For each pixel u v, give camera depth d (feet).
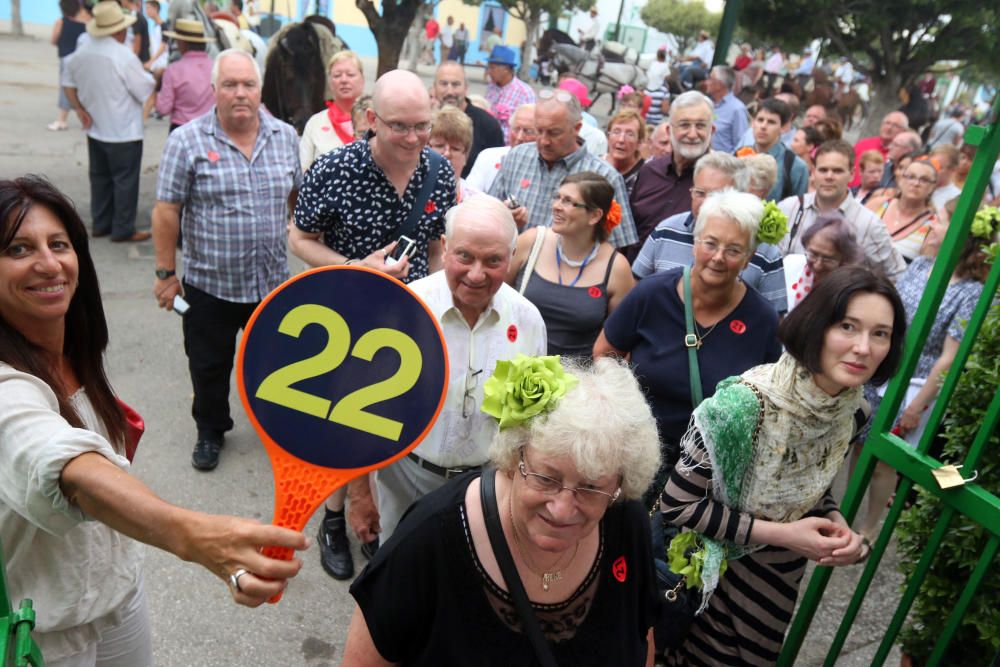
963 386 7.89
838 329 6.41
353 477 5.24
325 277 5.22
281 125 13.44
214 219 12.62
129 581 6.16
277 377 5.15
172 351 17.69
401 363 5.32
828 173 15.12
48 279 5.44
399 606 5.21
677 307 9.22
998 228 9.75
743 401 6.72
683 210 15.43
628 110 17.42
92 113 22.12
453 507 5.27
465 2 74.84
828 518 7.43
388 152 10.49
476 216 7.78
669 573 7.60
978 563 6.70
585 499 4.89
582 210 11.12
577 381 5.05
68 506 4.75
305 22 21.72
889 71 36.78
